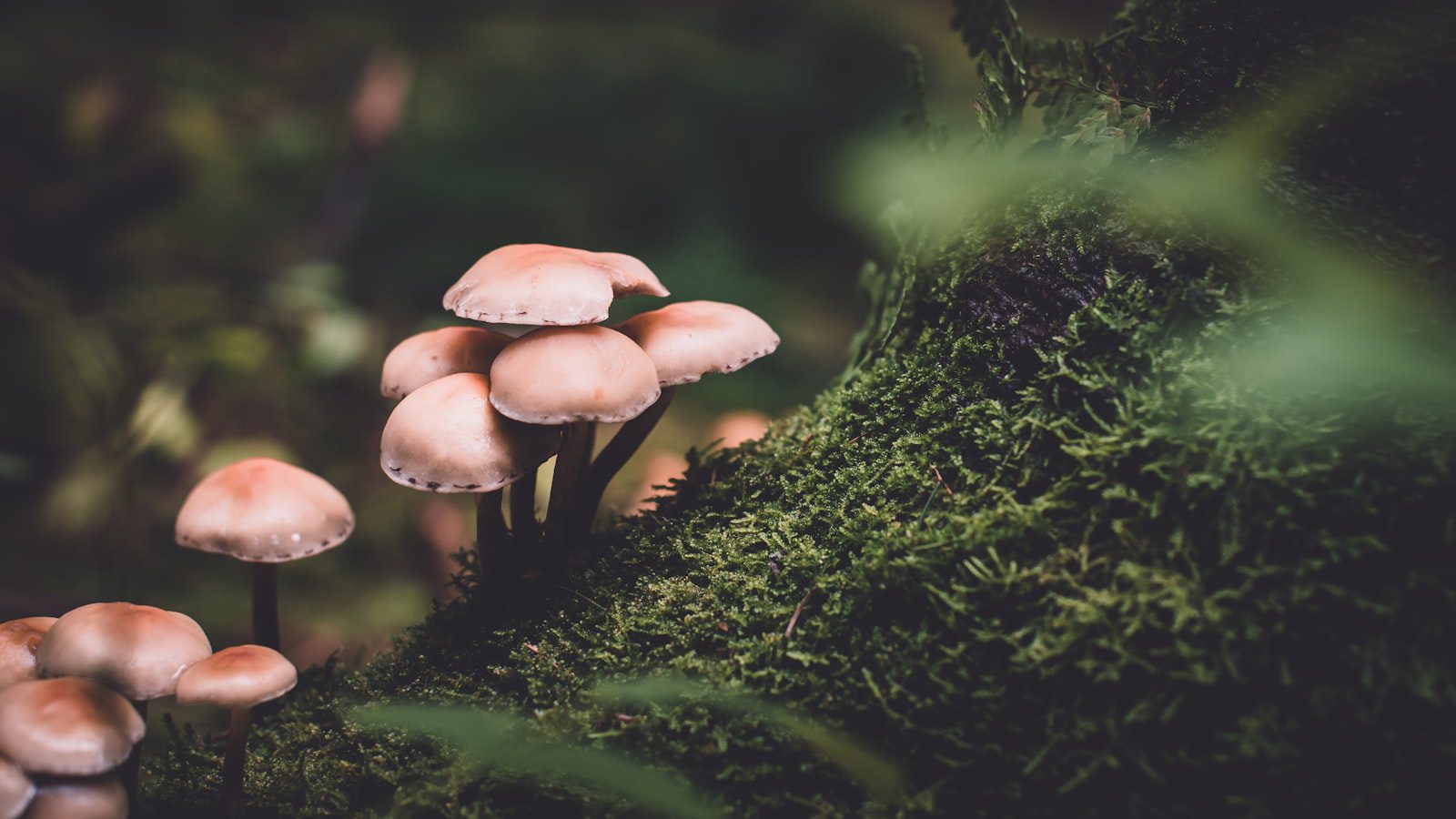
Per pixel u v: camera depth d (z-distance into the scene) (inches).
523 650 19.0
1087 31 75.7
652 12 78.8
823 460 19.4
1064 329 18.4
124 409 36.9
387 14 52.7
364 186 51.4
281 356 44.7
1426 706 16.3
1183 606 16.9
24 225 46.8
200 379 43.3
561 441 19.3
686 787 17.7
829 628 18.0
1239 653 16.7
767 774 17.6
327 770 18.8
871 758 17.4
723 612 18.5
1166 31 18.7
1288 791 16.5
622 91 71.8
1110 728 16.9
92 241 48.9
